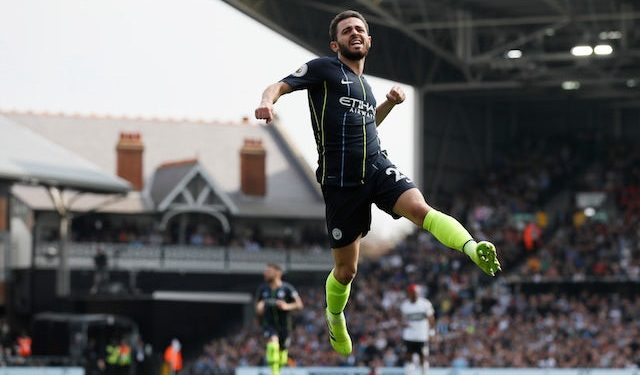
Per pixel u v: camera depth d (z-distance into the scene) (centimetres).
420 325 2617
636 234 5662
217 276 6262
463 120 6581
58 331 4762
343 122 912
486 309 5088
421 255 5803
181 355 5550
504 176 6562
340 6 4966
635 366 4234
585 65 5844
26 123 7244
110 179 5325
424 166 6197
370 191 916
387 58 5850
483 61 5584
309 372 3422
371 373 3350
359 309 5319
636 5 5081
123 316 5428
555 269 5434
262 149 7075
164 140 7400
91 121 7362
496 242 5956
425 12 5175
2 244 6122
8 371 3403
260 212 6838
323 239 7000
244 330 5325
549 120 6906
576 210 6225
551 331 4644
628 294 5109
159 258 6147
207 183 6575
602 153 6650
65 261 5312
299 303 2259
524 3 5219
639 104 6788
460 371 3438
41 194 6284
